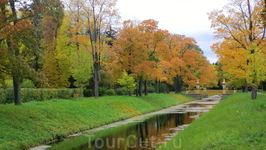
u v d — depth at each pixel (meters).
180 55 53.69
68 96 26.14
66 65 30.47
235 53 25.75
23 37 13.26
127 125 19.88
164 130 17.20
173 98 48.06
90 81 38.81
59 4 16.11
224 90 61.97
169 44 52.03
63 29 31.05
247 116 12.52
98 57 29.22
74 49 31.50
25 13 14.59
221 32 24.83
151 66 34.84
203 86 79.88
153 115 27.27
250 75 23.00
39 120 15.62
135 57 34.09
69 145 13.15
